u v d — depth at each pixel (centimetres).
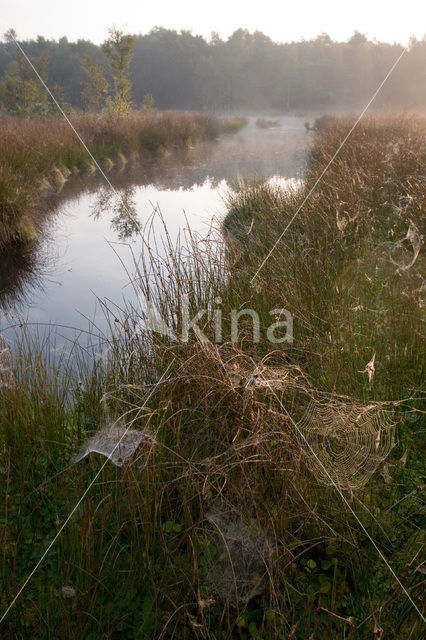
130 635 176
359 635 168
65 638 170
